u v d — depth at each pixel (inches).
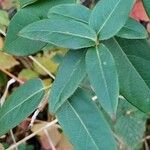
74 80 14.1
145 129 24.2
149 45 15.4
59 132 23.5
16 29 16.4
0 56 23.5
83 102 15.0
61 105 14.8
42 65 23.2
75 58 14.4
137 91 15.3
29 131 23.6
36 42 16.1
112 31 14.3
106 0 14.6
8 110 16.0
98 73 13.6
